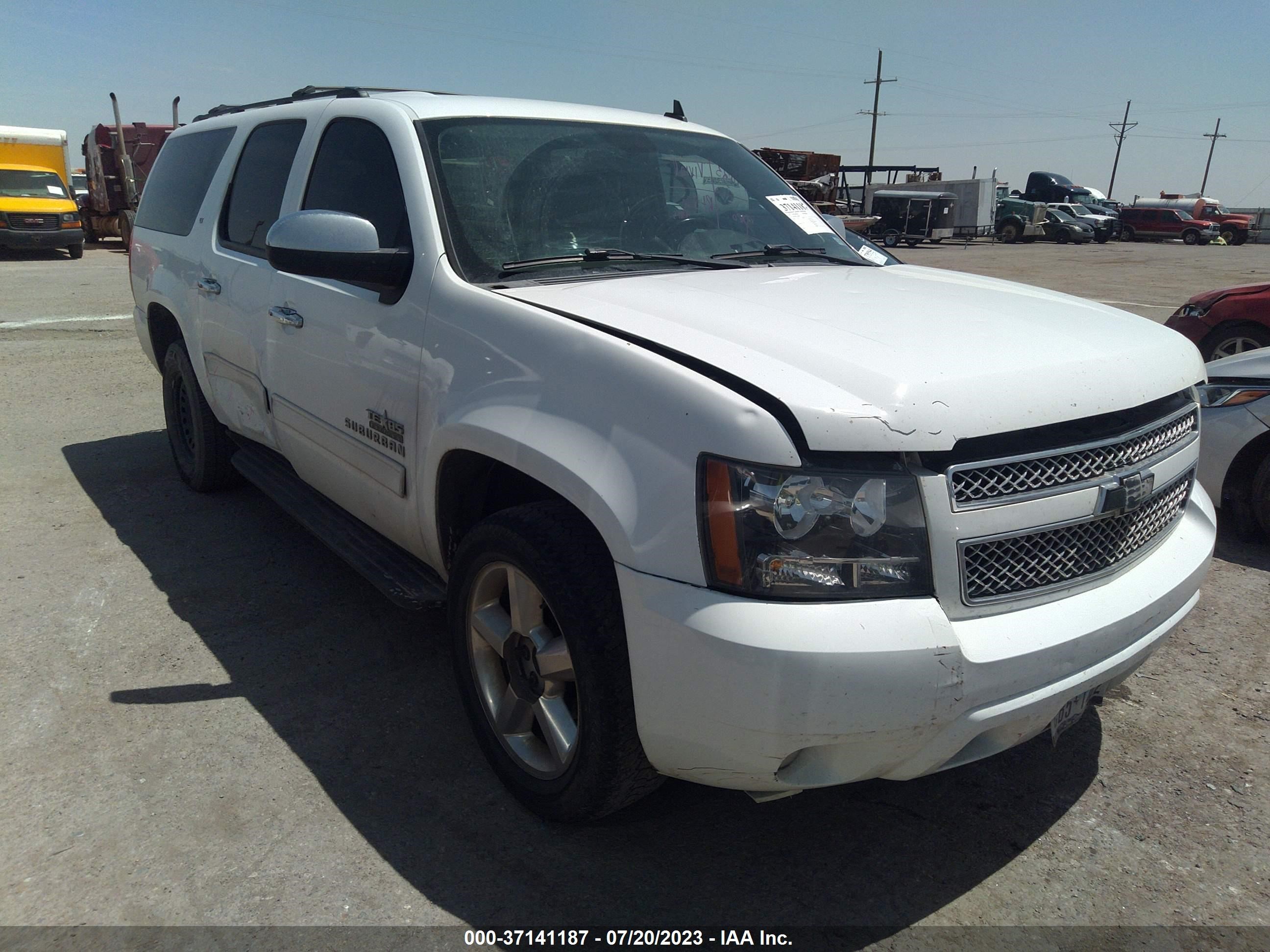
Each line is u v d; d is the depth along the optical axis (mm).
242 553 4301
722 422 1931
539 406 2295
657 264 3033
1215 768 2838
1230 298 6938
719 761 2002
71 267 18812
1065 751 2922
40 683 3199
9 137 21531
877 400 1938
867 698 1858
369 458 3055
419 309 2770
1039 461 2055
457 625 2684
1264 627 3742
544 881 2332
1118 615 2156
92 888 2281
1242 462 4559
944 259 28828
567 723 2396
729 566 1906
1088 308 2768
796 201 3775
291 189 3668
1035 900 2309
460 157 3059
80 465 5605
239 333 3918
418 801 2625
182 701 3107
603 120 3559
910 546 1921
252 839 2457
